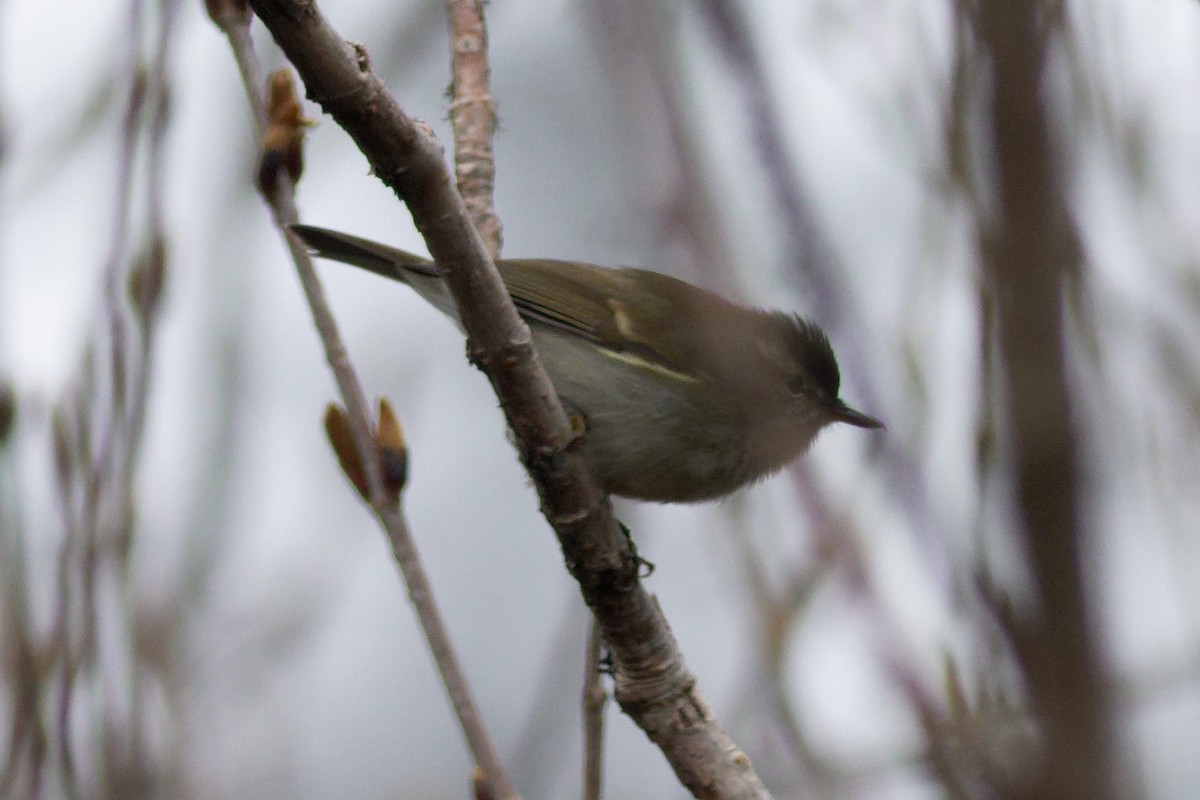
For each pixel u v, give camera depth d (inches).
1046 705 147.2
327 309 251.0
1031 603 148.7
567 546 279.6
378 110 231.5
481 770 231.5
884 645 211.5
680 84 364.5
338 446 246.8
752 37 274.4
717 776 275.9
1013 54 172.9
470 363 282.5
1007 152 169.9
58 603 257.6
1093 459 150.6
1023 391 153.3
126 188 267.4
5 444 271.6
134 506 261.0
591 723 274.7
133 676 261.3
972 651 176.4
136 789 255.6
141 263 264.5
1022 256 162.6
